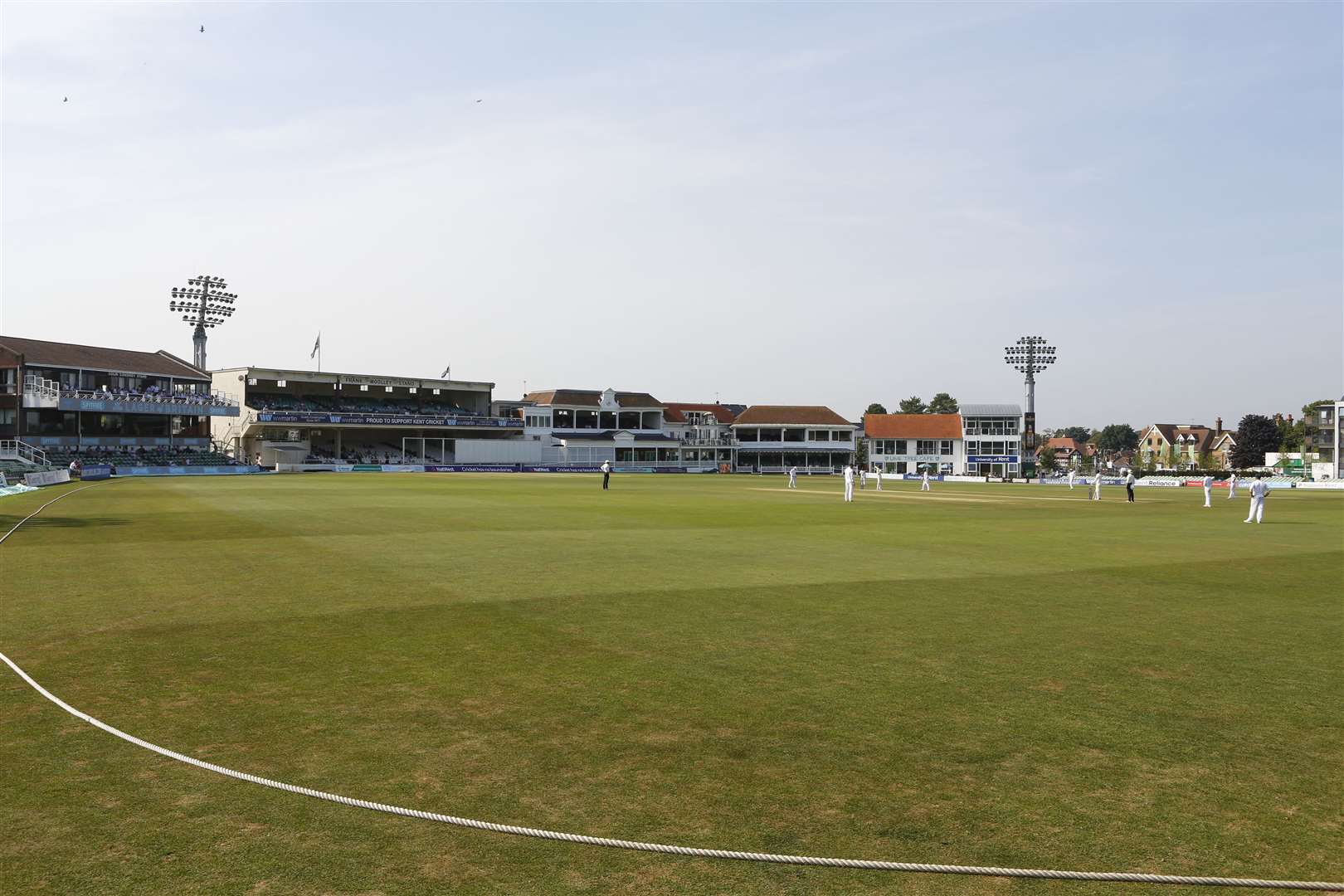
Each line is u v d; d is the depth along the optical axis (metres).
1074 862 5.00
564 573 16.28
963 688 8.60
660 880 4.75
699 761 6.52
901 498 49.59
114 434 83.25
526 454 114.44
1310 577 17.02
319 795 5.82
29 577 15.31
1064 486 78.50
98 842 5.13
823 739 7.03
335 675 8.88
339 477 74.50
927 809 5.70
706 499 43.69
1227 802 5.84
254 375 99.81
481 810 5.62
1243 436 135.38
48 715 7.48
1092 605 13.45
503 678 8.84
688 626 11.55
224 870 4.81
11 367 75.38
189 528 24.58
